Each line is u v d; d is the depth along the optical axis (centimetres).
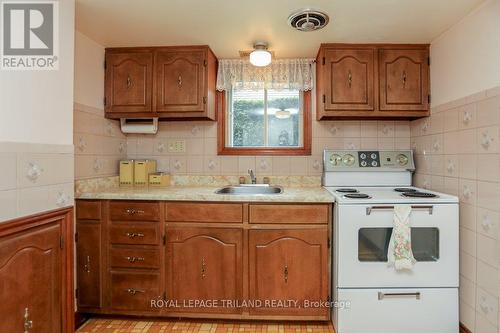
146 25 192
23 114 130
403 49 221
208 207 194
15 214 124
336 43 219
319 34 204
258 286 192
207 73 226
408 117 232
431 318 176
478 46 166
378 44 220
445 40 200
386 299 177
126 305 199
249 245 192
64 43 153
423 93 220
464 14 175
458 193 184
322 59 221
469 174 174
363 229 179
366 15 177
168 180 255
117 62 230
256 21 186
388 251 176
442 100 203
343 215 177
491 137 156
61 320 150
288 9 171
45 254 140
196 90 226
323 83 221
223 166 259
